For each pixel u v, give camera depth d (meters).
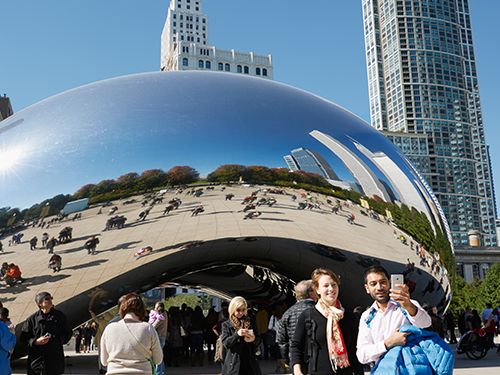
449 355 2.92
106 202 6.32
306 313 3.40
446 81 163.75
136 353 3.53
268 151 6.70
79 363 11.15
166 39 161.38
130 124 6.62
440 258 7.86
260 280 8.88
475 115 197.75
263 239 6.64
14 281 6.27
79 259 6.30
